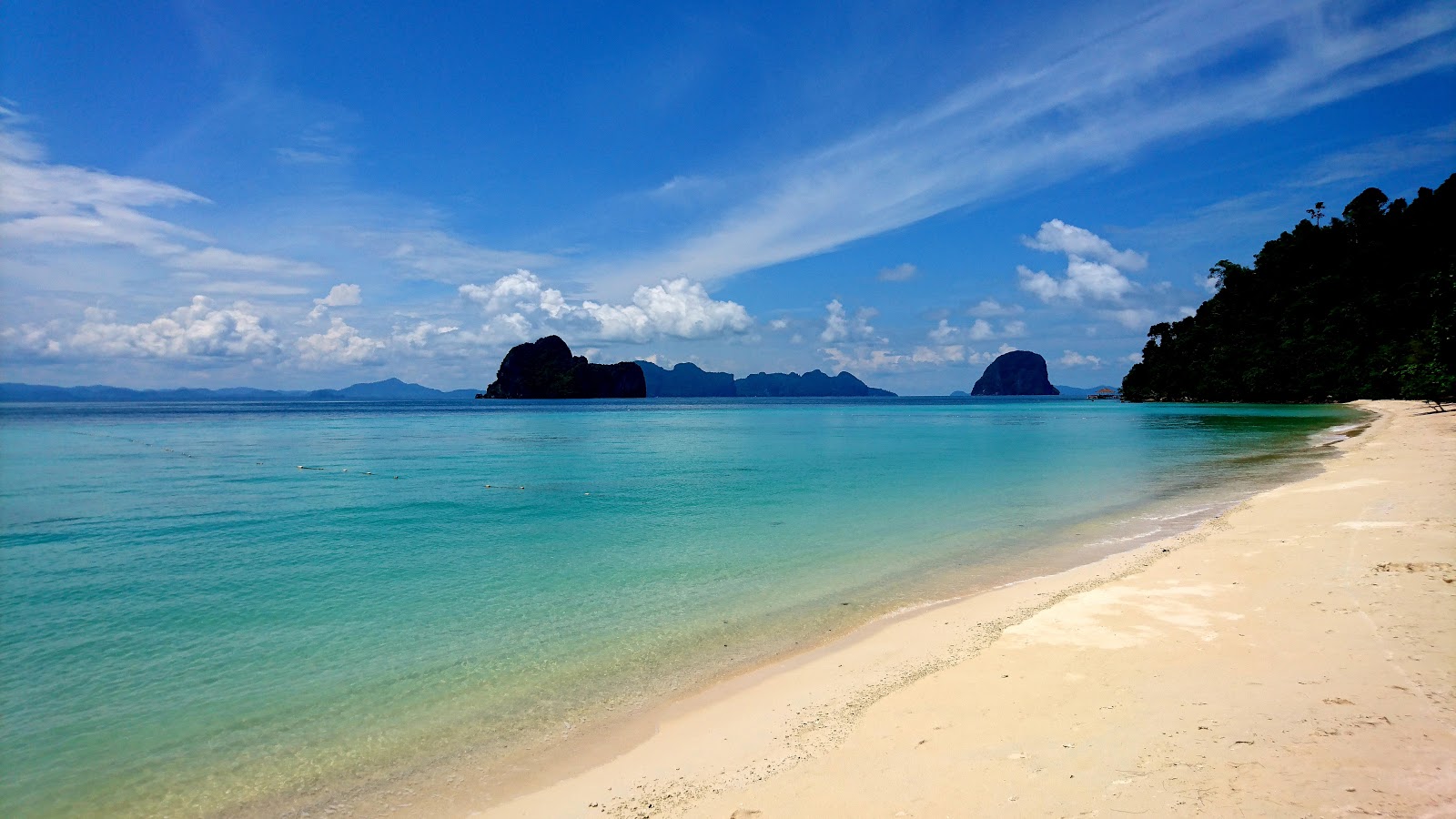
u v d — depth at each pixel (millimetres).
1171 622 9727
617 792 6750
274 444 57375
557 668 10242
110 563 17031
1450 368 54062
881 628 11391
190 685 9859
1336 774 5422
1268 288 139500
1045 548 17094
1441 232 113938
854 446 53094
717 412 140000
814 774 6520
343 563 16922
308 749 8047
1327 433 51406
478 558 17391
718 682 9484
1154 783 5613
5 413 131625
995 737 6781
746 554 17422
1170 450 44250
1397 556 12086
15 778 7516
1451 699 6590
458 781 7250
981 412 130625
